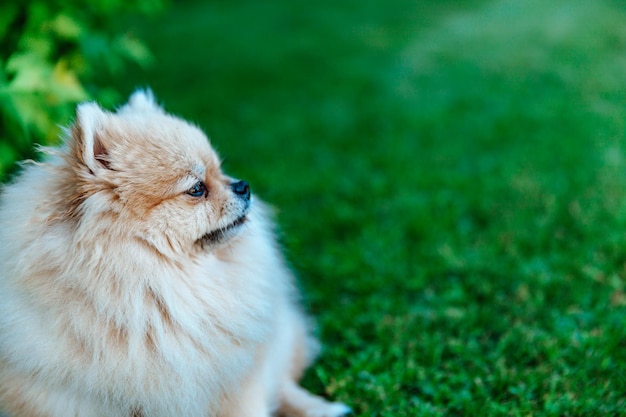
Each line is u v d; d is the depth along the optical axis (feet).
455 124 5.95
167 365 2.68
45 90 3.31
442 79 7.50
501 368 3.12
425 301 3.52
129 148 2.69
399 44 9.31
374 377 3.11
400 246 3.86
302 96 7.08
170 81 7.70
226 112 6.54
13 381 2.69
